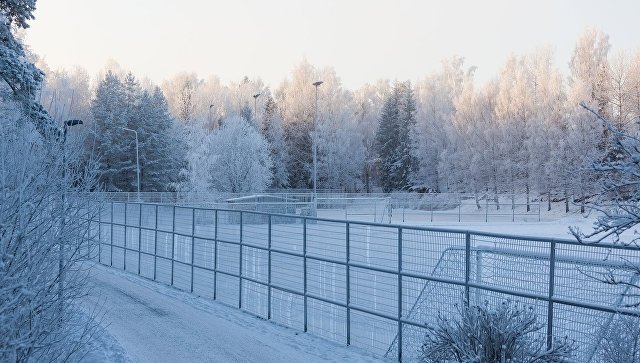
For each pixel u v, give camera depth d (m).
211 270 14.64
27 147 6.53
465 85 67.62
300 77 86.00
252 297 13.42
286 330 11.65
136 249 18.97
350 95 102.19
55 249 6.76
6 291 5.77
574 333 6.90
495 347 6.76
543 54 63.56
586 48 60.12
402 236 9.27
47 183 6.64
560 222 40.97
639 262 6.41
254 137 62.59
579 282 6.95
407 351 9.18
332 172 79.19
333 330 11.10
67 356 7.03
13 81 15.69
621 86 50.44
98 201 7.87
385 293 12.55
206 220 15.45
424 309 8.88
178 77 107.44
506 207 56.31
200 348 10.24
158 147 64.75
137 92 74.12
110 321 11.88
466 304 7.56
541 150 53.94
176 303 14.06
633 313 6.17
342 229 21.31
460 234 8.52
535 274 7.49
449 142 70.12
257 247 12.87
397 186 79.50
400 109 82.50
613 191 4.98
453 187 66.38
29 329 6.22
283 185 80.12
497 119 63.06
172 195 57.12
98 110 61.34
